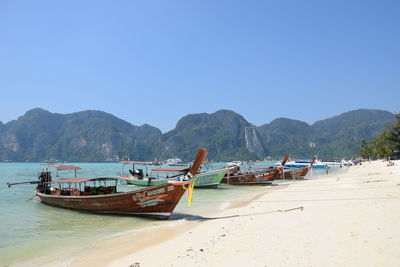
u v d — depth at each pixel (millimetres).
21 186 38594
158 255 9453
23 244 12148
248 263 7562
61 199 20312
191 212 18281
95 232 13984
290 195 23156
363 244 7805
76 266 9266
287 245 8711
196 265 7949
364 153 134250
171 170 35906
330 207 14969
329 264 6809
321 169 86438
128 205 17203
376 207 13039
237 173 40188
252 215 15203
